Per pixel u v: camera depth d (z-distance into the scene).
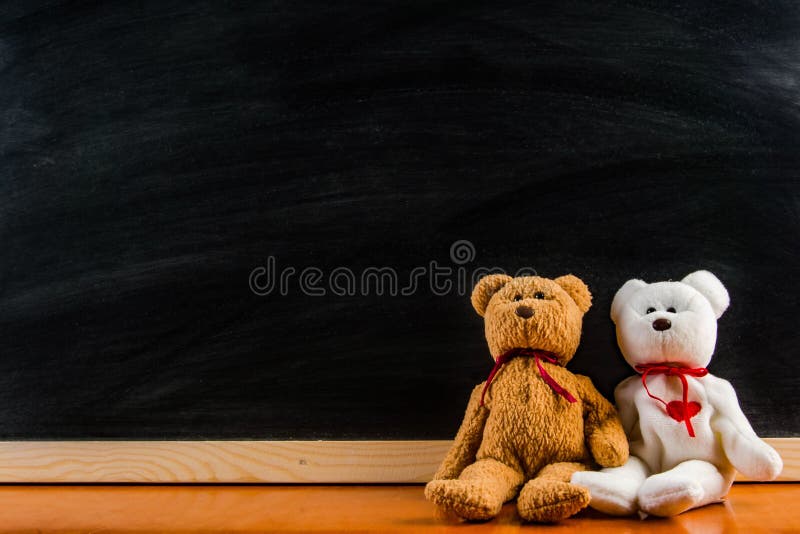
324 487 1.33
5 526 1.06
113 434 1.41
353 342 1.38
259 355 1.40
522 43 1.43
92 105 1.52
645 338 1.15
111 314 1.45
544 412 1.13
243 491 1.31
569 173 1.39
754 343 1.33
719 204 1.36
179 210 1.46
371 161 1.43
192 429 1.39
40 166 1.52
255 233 1.44
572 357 1.30
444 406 1.35
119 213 1.48
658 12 1.42
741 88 1.39
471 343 1.36
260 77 1.48
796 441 1.29
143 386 1.41
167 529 1.03
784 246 1.35
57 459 1.40
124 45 1.53
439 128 1.43
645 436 1.15
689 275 1.23
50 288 1.47
